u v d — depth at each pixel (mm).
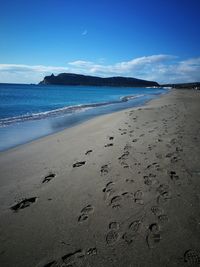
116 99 31453
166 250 2127
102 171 3898
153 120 9180
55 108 18172
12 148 6086
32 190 3398
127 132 6848
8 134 7973
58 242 2287
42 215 2748
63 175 3867
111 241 2266
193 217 2582
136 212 2717
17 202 3074
